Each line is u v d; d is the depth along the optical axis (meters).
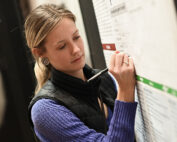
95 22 1.07
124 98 0.75
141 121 0.77
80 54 0.87
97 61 1.17
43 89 0.95
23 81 1.67
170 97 0.53
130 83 0.73
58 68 0.90
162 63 0.52
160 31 0.50
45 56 0.92
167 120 0.58
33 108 0.90
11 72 1.65
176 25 0.44
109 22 0.77
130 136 0.76
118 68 0.74
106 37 0.85
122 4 0.64
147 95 0.66
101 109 0.95
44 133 0.88
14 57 1.61
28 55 1.61
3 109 1.71
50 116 0.85
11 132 1.77
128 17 0.62
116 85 1.06
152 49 0.55
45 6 0.90
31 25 0.88
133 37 0.63
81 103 0.91
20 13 1.52
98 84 0.96
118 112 0.76
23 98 1.72
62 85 0.92
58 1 1.29
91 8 1.07
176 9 0.44
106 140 0.78
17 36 1.58
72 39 0.85
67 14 0.85
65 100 0.89
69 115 0.86
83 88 0.92
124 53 0.72
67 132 0.83
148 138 0.74
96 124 0.90
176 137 0.56
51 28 0.82
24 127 1.77
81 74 0.99
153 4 0.50
